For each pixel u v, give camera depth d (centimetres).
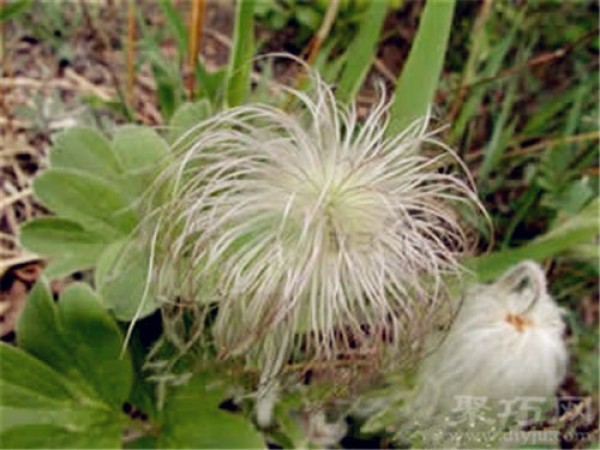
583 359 22
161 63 22
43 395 18
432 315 16
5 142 22
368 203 15
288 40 24
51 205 18
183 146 17
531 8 25
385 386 18
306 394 18
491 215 23
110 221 18
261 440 18
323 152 15
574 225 19
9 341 20
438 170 18
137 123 23
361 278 15
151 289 17
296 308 15
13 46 23
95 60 23
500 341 16
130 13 22
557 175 22
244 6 19
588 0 25
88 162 18
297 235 15
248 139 16
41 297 18
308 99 16
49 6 23
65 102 23
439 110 21
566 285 22
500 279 17
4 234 21
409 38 25
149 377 18
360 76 20
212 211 15
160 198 17
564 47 25
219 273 15
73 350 18
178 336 17
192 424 18
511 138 24
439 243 15
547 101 24
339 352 16
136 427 18
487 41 24
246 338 15
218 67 24
